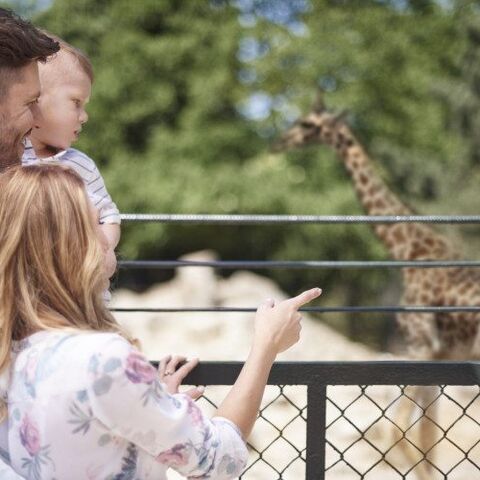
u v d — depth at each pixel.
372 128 24.00
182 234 25.53
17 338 2.09
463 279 8.79
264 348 2.28
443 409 10.41
